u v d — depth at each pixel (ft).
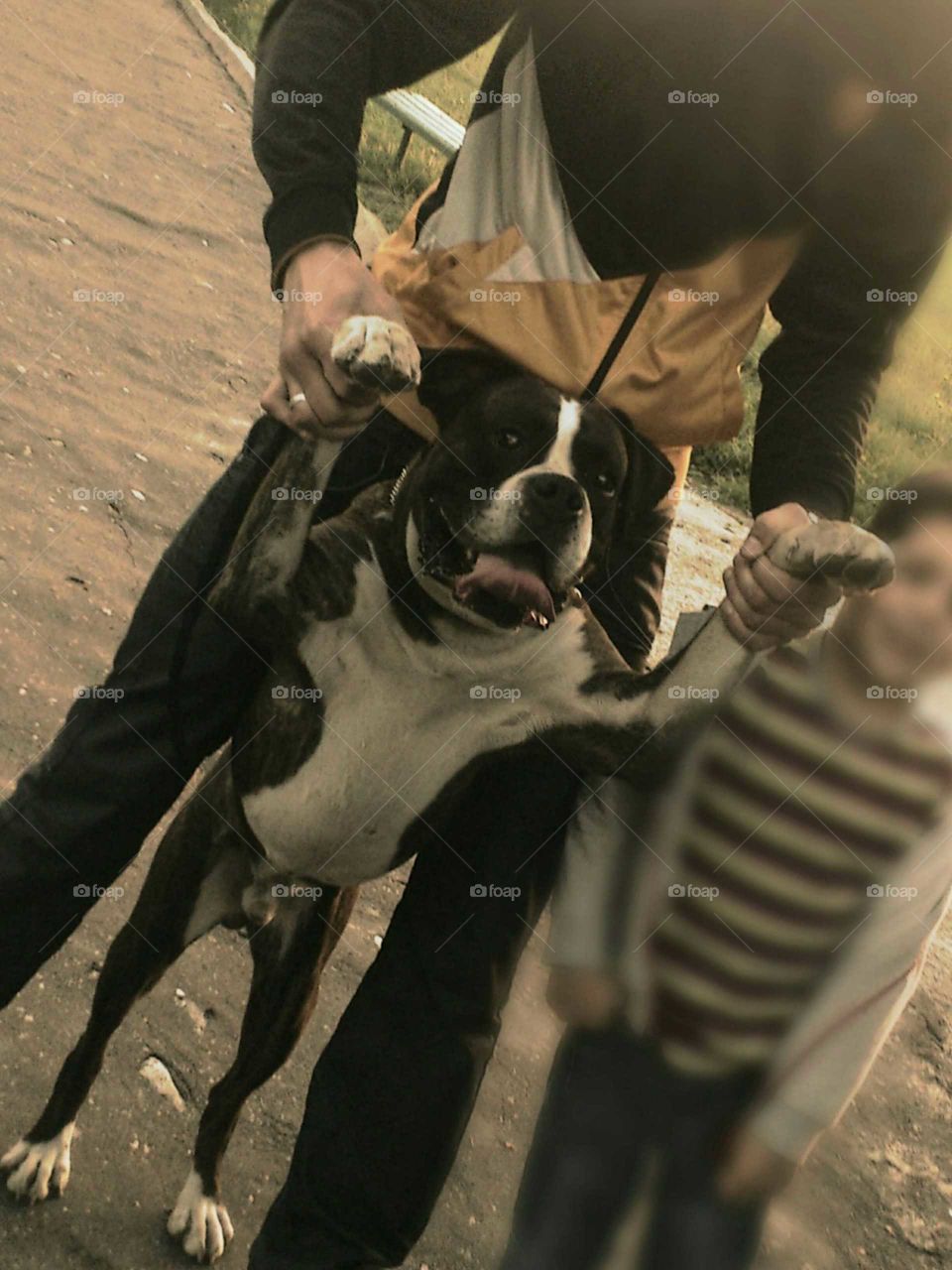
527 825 7.48
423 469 6.97
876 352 7.75
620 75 6.68
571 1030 8.30
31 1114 8.69
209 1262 8.44
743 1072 7.95
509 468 6.74
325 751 7.27
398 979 7.51
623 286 7.00
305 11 6.83
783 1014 7.82
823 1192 10.75
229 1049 9.86
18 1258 7.93
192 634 7.45
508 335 6.99
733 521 20.93
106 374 17.10
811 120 6.77
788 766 7.47
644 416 7.19
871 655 7.34
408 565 6.98
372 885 12.17
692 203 6.85
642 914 7.91
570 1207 7.91
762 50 6.61
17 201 19.84
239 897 8.33
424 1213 7.47
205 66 28.86
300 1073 10.02
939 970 14.07
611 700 7.08
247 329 19.79
